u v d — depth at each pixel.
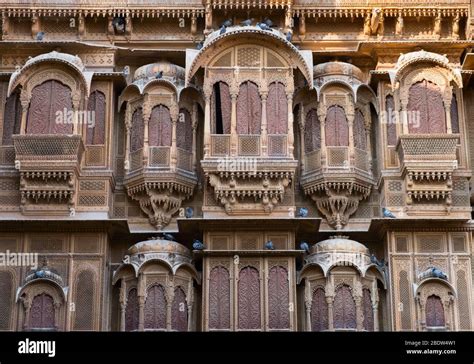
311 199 24.72
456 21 26.03
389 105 25.16
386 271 23.88
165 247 23.47
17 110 25.00
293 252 23.44
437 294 23.34
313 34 26.16
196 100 25.23
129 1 25.94
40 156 23.89
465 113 25.69
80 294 23.27
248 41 24.98
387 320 23.56
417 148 24.16
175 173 24.28
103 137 24.72
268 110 24.61
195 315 23.53
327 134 24.81
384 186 24.42
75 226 23.67
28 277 23.25
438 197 24.16
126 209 24.58
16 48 25.39
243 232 23.88
